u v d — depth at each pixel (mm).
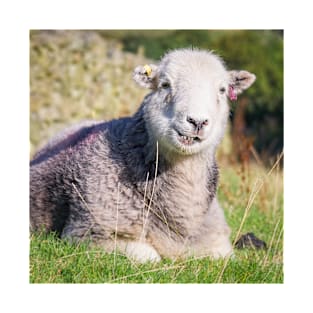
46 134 15672
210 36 24297
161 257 7691
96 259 7059
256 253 8078
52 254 7184
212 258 7586
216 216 8062
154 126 7379
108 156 7770
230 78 8070
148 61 18312
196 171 7586
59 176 8188
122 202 7535
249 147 11273
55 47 16484
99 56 17141
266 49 23953
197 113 6945
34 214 8469
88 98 16453
